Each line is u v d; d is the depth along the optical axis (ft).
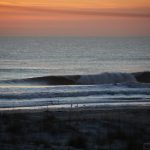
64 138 173.78
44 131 185.98
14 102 350.02
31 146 156.87
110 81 598.75
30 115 239.71
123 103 338.75
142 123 213.25
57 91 425.69
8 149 150.61
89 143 165.07
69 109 286.25
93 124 206.28
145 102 349.20
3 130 185.16
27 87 474.08
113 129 195.00
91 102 348.38
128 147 155.63
